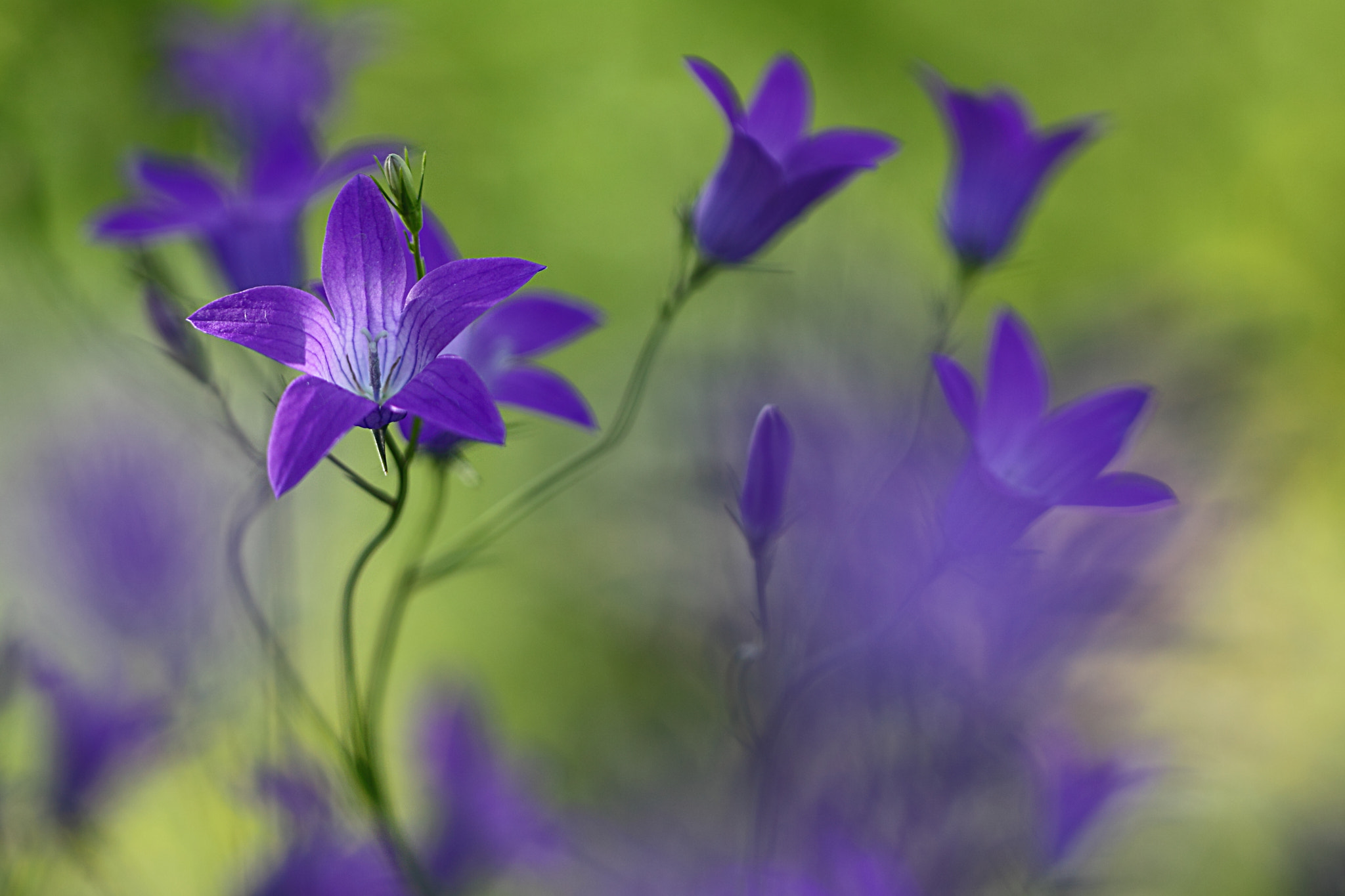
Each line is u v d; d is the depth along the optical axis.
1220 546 0.67
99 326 0.71
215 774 0.65
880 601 0.63
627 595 0.71
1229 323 0.72
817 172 0.62
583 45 1.26
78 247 0.85
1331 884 0.71
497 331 0.61
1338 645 0.74
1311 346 1.18
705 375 0.70
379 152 0.62
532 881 0.66
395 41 1.12
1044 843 0.64
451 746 0.65
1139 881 0.66
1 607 0.66
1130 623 0.64
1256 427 0.70
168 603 0.65
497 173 1.20
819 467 0.65
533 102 1.23
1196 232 1.29
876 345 0.69
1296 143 1.29
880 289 0.71
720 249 0.62
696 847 0.65
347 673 0.59
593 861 0.65
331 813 0.62
